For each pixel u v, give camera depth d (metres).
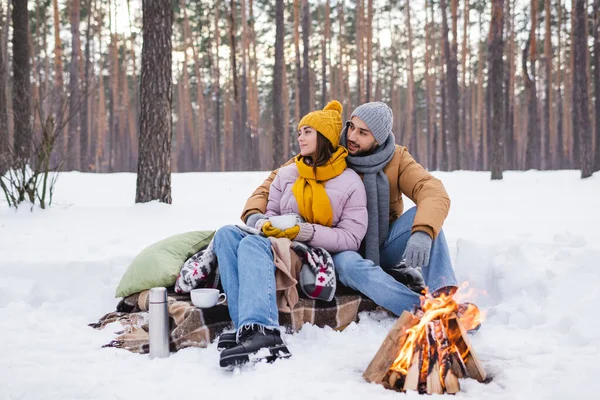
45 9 32.28
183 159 44.41
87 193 10.01
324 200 2.88
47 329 2.77
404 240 2.95
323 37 37.66
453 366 2.05
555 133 42.09
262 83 45.16
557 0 31.05
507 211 7.83
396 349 2.02
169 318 2.70
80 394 1.96
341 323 2.81
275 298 2.43
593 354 2.28
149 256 3.03
